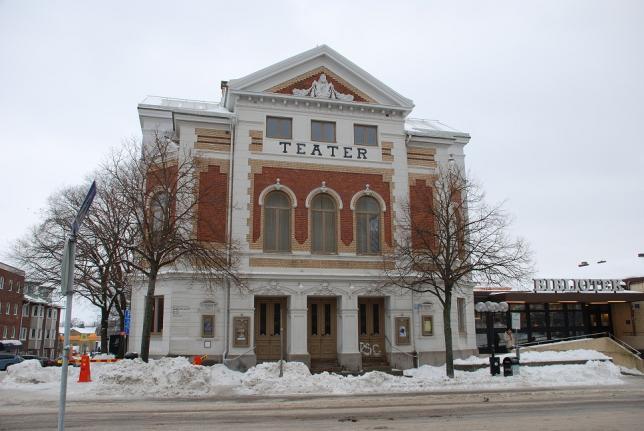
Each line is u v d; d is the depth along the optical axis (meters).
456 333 28.09
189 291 25.03
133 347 26.25
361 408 15.20
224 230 26.19
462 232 24.70
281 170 27.33
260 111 27.61
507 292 34.81
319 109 28.34
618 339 37.06
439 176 27.75
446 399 17.38
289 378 20.42
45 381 20.56
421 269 23.62
